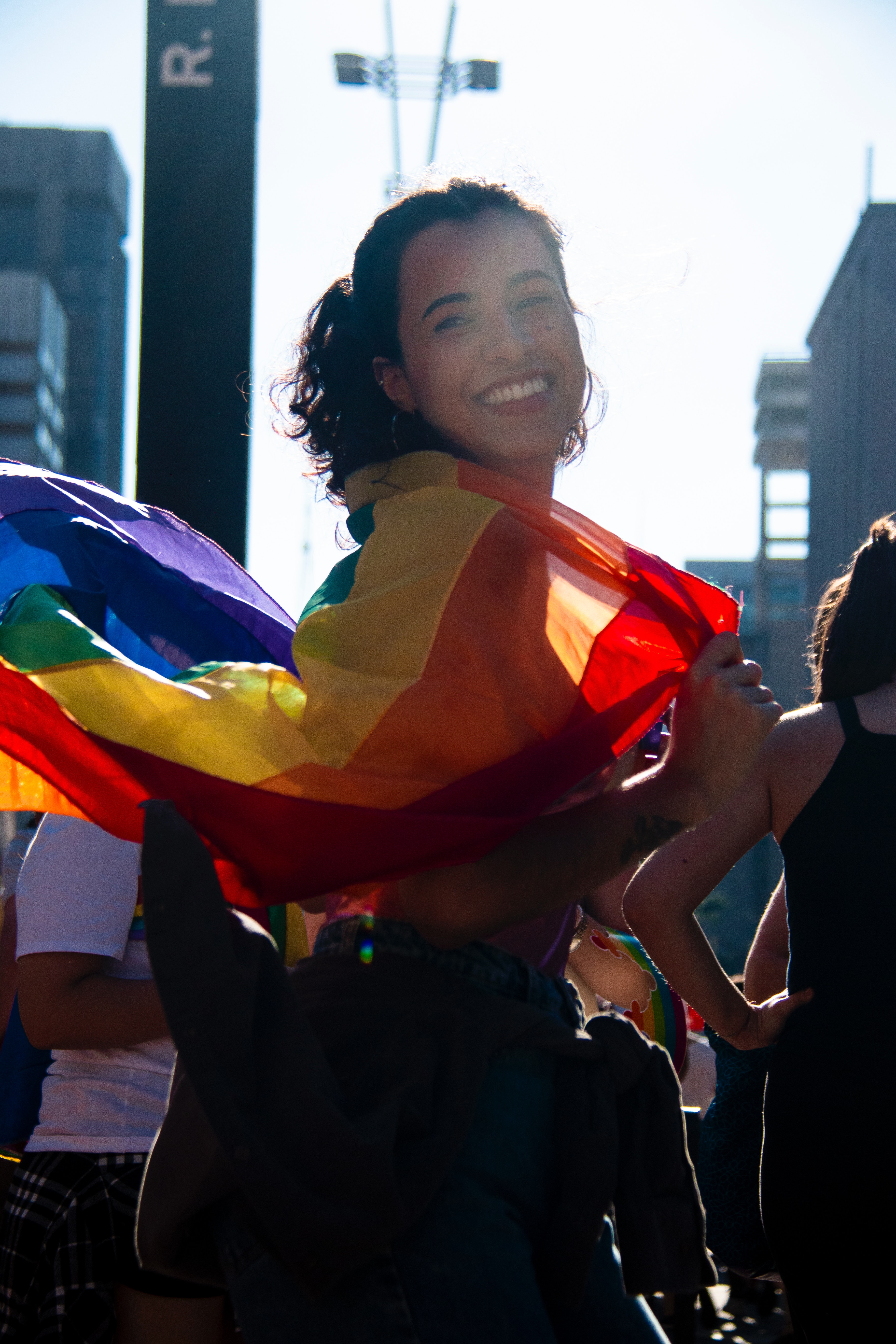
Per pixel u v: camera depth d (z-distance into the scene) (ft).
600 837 4.57
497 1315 4.15
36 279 233.96
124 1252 6.55
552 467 5.67
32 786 5.56
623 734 4.84
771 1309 16.11
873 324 192.54
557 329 5.51
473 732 4.53
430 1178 4.15
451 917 4.42
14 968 7.70
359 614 4.70
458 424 5.48
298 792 4.46
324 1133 3.99
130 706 4.63
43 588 5.24
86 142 261.03
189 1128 4.37
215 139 10.92
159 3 11.05
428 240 5.47
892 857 6.15
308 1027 4.18
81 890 6.73
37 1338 6.48
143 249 10.86
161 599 6.57
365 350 5.76
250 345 10.79
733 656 4.88
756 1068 7.42
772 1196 6.14
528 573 4.79
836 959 6.19
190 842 4.12
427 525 4.83
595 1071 4.75
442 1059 4.42
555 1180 4.60
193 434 10.67
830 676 6.80
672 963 6.57
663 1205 4.78
